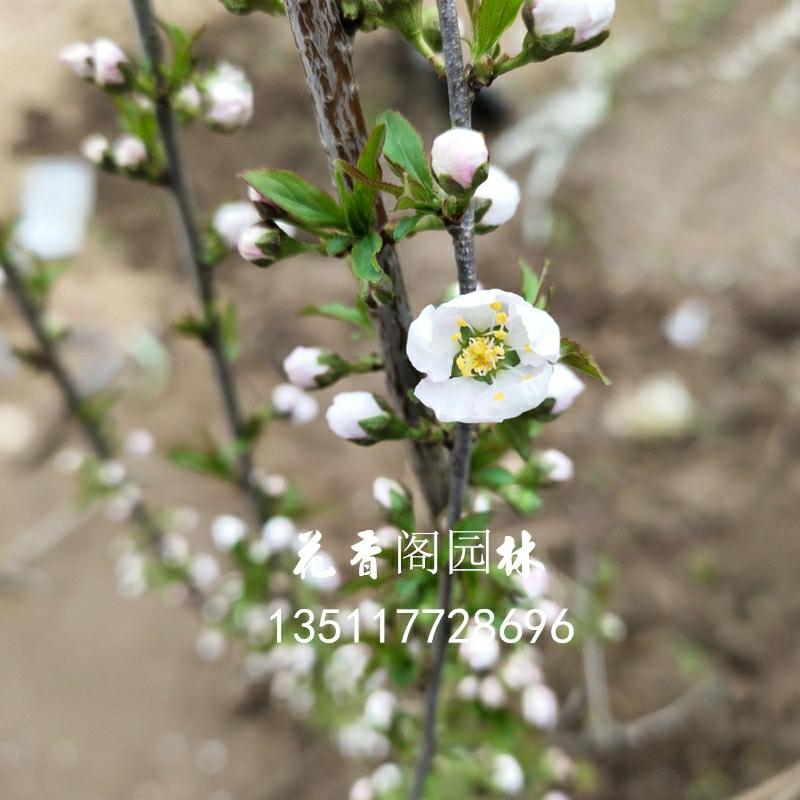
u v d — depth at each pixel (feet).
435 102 1.80
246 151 1.65
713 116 1.74
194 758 1.11
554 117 1.75
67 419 1.35
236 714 1.14
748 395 1.32
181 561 1.04
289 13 0.34
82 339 1.42
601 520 1.21
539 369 0.35
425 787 0.73
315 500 1.25
